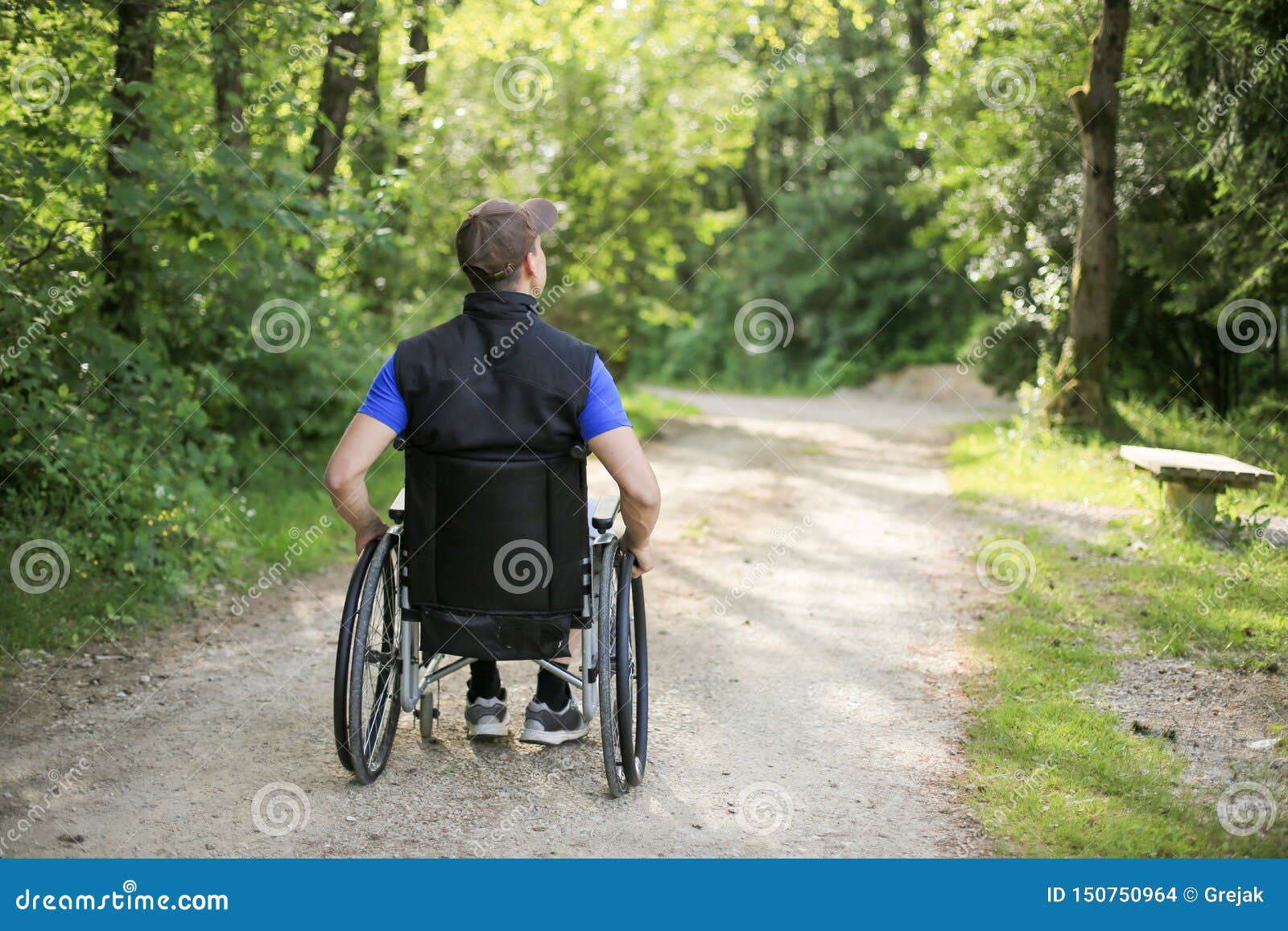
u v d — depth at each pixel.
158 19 6.38
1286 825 2.98
